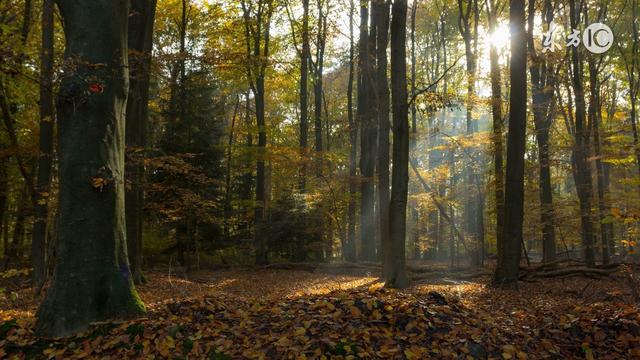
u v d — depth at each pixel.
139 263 12.85
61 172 6.38
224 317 6.27
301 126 23.94
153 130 22.75
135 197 12.73
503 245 12.98
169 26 24.56
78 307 6.17
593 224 18.53
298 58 25.84
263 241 21.25
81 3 6.40
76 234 6.29
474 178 21.20
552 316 6.79
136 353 5.60
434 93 12.12
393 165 12.59
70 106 6.29
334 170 25.53
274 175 26.70
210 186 21.03
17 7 14.12
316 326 5.89
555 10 19.81
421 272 18.09
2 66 6.07
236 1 21.73
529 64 16.77
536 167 17.23
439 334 5.89
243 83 23.91
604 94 23.50
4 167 16.44
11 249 16.12
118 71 6.59
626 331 6.04
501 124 15.14
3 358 5.71
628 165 18.44
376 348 5.59
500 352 5.71
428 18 28.75
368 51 18.42
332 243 24.05
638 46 20.33
